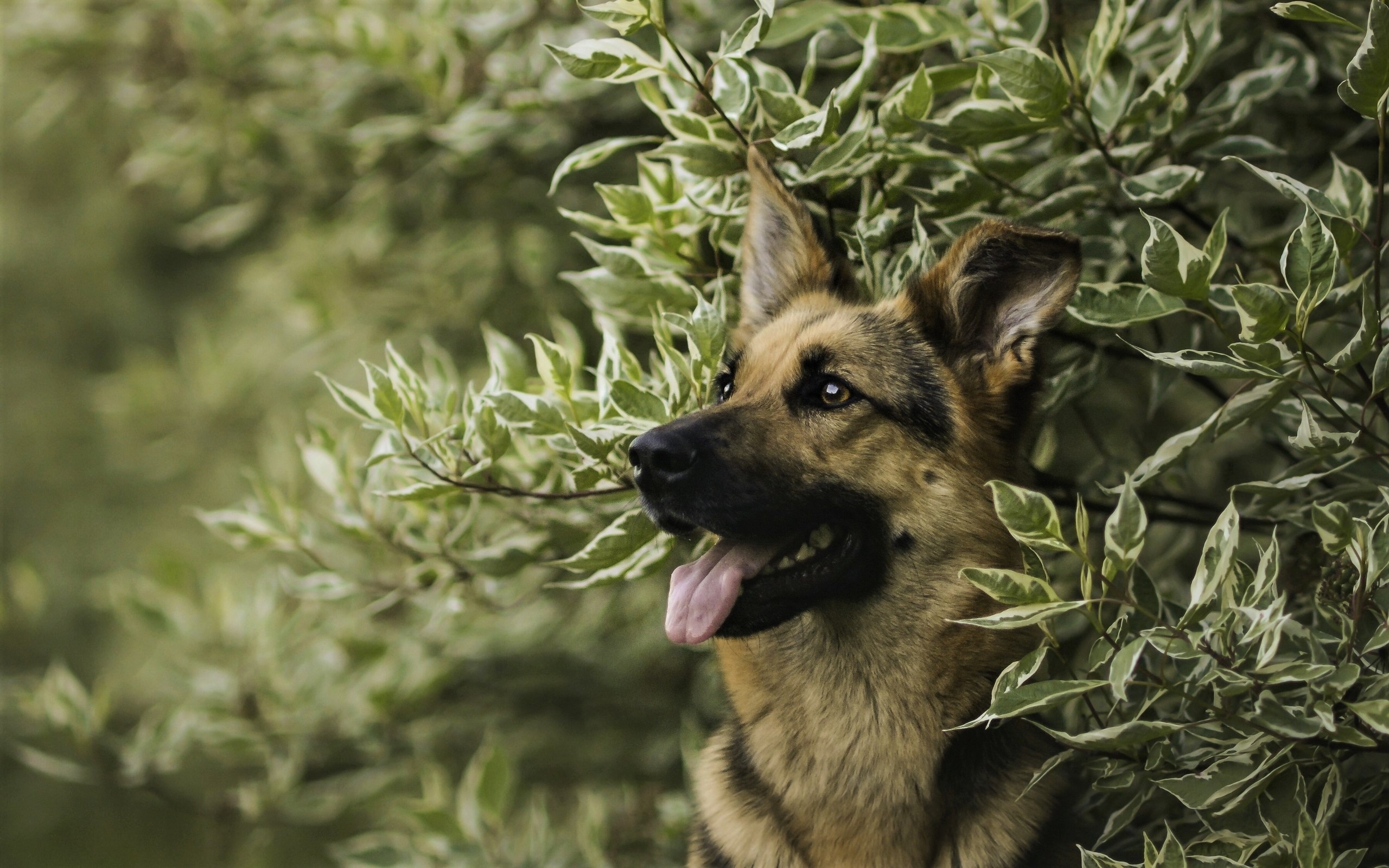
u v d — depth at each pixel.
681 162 3.49
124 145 8.16
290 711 5.55
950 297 2.98
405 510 3.94
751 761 3.17
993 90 3.51
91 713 5.42
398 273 6.61
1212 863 2.51
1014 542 2.98
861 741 3.01
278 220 7.07
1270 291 2.41
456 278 6.29
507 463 3.63
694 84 3.07
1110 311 2.95
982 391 2.99
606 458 3.14
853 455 2.95
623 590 5.66
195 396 8.55
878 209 3.53
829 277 3.43
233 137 6.21
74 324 12.66
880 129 3.49
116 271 12.59
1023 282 2.93
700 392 3.13
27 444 12.12
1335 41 3.89
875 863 3.01
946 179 3.43
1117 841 3.22
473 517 3.81
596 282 3.55
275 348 8.46
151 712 5.93
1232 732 2.55
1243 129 4.13
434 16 5.17
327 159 6.33
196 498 8.55
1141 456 3.93
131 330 12.52
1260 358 2.53
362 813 7.36
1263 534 3.58
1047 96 3.02
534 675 6.14
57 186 12.39
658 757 5.84
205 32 5.93
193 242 6.88
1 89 9.88
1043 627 2.67
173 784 8.25
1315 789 2.64
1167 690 2.47
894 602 2.97
